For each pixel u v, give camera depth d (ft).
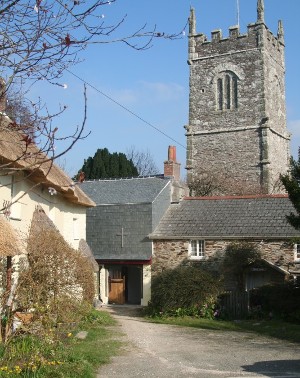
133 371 39.37
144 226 104.32
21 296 43.73
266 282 93.76
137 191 109.70
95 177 155.12
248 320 81.10
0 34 17.65
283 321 77.56
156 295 88.48
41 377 32.42
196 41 154.51
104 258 106.22
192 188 145.18
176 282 86.69
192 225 101.91
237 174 144.46
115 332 61.72
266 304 83.51
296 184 71.36
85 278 63.98
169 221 105.29
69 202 82.23
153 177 114.11
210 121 149.89
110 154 158.51
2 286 44.21
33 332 39.34
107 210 108.58
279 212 99.35
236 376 38.22
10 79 17.53
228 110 147.64
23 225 58.49
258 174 142.10
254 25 146.30
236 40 148.66
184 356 46.78
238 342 57.11
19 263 47.96
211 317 83.82
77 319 54.90
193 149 150.61
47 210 70.44
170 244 101.09
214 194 143.74
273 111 148.56
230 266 94.22
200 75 152.97
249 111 144.97
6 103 18.28
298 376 38.32
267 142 141.90
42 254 50.65
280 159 150.61
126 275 111.04
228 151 146.20
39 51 17.88
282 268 91.66
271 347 53.06
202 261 97.25
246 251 93.30
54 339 40.98
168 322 79.51
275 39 153.48
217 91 150.51
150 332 65.05
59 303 48.60
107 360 42.91
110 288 108.58
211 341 57.77
